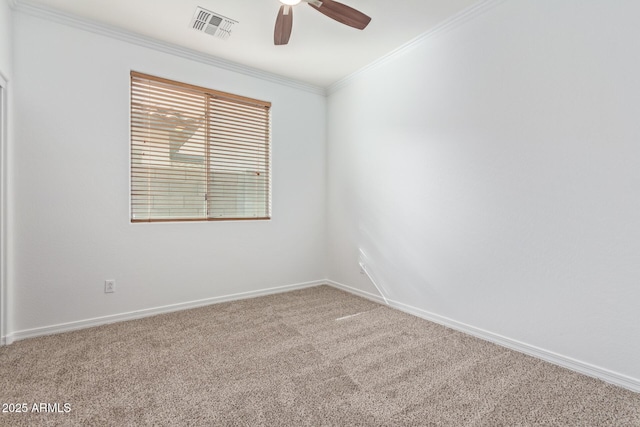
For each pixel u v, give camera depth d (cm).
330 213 397
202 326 259
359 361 202
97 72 255
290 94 369
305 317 283
